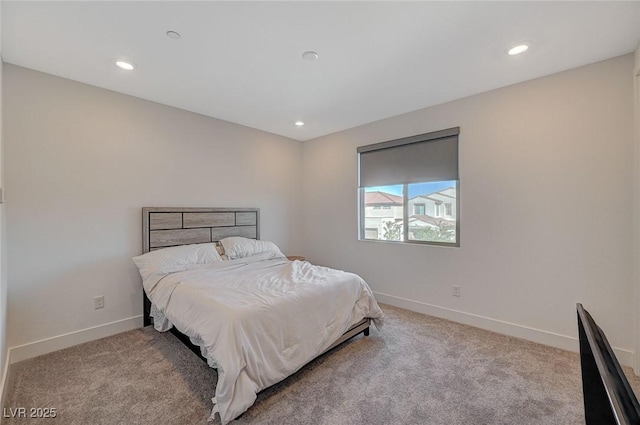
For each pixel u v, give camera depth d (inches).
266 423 62.6
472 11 65.9
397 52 83.1
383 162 143.6
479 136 111.9
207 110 130.5
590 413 38.4
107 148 107.2
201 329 72.0
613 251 86.4
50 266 94.6
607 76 86.6
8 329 85.9
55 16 66.7
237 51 82.4
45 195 93.7
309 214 180.7
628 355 83.9
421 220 132.6
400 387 75.0
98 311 104.5
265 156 163.8
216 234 139.2
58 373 81.1
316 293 86.7
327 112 133.3
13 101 88.0
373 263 147.9
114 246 108.7
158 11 65.4
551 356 90.2
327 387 75.0
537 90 98.7
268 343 70.3
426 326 114.0
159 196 121.2
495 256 108.5
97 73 95.0
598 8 64.8
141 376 79.7
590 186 89.7
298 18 68.2
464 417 64.5
